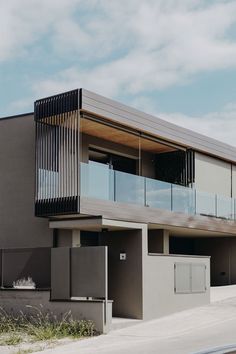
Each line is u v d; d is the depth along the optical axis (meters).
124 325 15.57
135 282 16.81
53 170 16.92
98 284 14.93
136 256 16.98
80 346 12.82
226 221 23.66
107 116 17.78
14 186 18.80
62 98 17.00
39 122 17.44
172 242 25.44
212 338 13.03
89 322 14.69
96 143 20.52
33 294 15.77
